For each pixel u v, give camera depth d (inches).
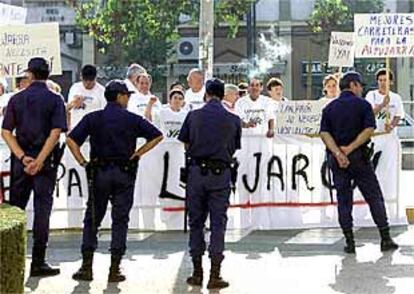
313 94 1148.5
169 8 967.6
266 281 292.7
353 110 337.1
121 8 968.3
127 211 294.8
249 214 408.5
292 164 410.3
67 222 399.5
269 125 414.3
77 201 398.9
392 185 414.3
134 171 294.7
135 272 309.6
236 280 294.8
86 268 296.4
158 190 402.9
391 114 419.5
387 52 412.5
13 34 388.2
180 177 401.7
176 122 400.8
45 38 387.9
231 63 1122.0
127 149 291.9
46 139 296.2
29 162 293.4
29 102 294.7
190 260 331.6
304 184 411.5
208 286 283.3
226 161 289.3
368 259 330.0
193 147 289.1
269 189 409.7
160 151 400.8
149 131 293.6
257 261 328.5
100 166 290.7
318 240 377.4
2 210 252.1
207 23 568.1
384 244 348.5
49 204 302.5
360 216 413.1
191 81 422.6
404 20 410.3
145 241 375.9
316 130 408.5
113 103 293.9
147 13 969.5
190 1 969.5
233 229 407.2
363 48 413.4
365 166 342.0
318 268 313.9
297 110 408.2
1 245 219.9
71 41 1098.7
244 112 423.2
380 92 424.5
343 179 342.6
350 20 1127.6
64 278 298.5
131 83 418.3
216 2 987.9
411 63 1138.7
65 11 1116.5
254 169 407.2
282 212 410.6
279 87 439.8
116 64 1035.3
